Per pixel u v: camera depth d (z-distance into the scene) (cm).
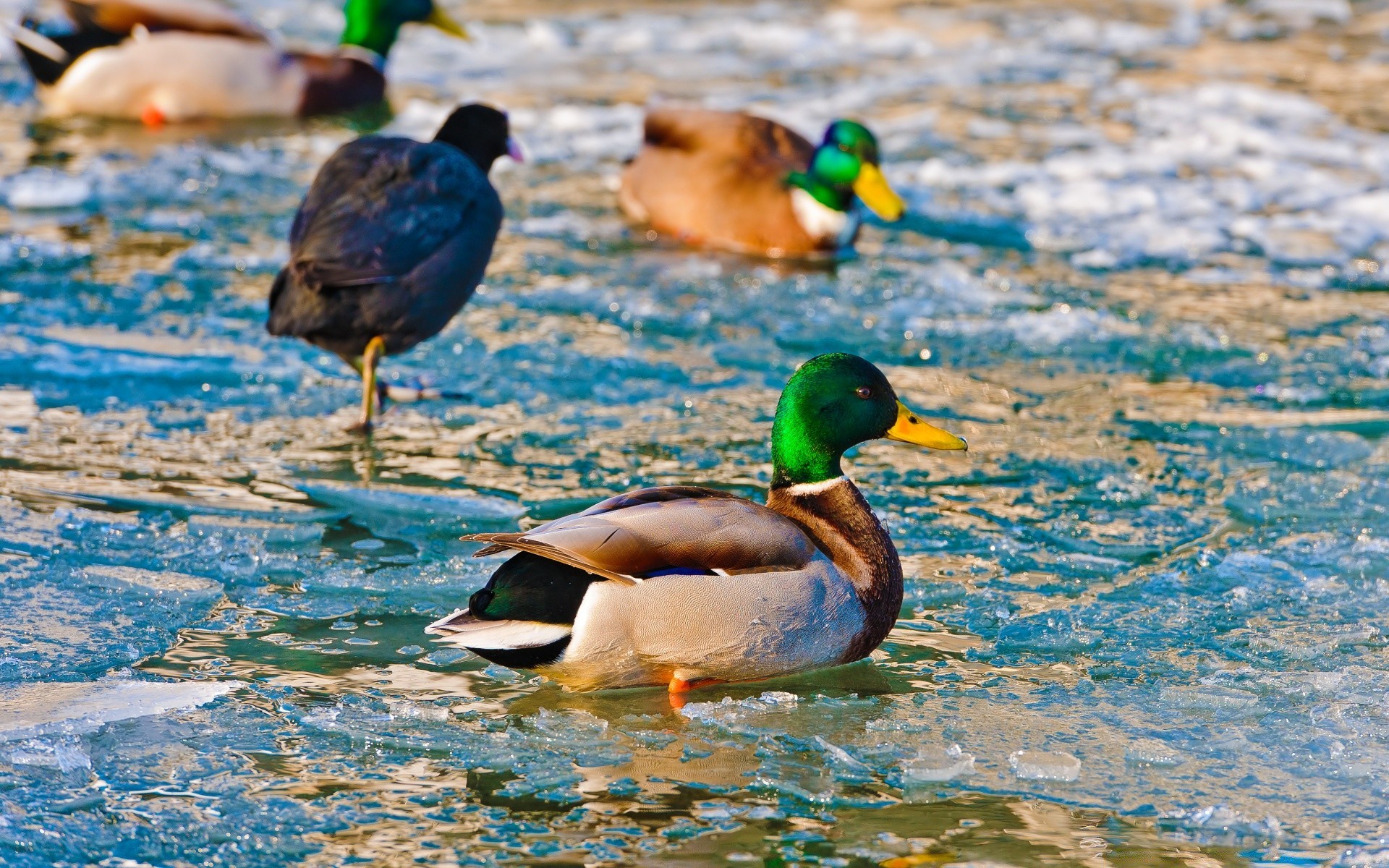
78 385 1227
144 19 1984
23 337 1313
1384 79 2216
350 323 1097
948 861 663
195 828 677
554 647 741
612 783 720
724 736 764
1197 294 1477
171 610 883
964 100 2119
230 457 1105
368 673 820
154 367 1264
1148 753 750
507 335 1360
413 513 1019
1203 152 1894
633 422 1186
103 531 978
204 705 780
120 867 651
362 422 1145
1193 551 979
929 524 1018
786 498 834
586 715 782
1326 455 1130
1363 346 1352
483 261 1146
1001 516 1032
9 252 1508
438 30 2338
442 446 1133
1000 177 1806
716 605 746
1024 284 1506
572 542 725
